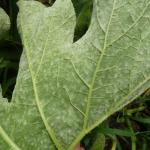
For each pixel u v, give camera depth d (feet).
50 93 0.67
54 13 0.69
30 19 0.71
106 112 0.66
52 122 0.66
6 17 0.80
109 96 0.66
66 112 0.66
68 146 0.66
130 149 0.96
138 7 0.64
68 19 0.69
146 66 0.64
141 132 0.93
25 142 0.66
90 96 0.66
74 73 0.66
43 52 0.68
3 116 0.67
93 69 0.66
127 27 0.65
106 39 0.65
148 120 0.95
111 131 0.89
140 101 0.98
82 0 0.93
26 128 0.67
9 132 0.66
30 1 0.72
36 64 0.68
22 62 0.69
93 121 0.66
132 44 0.65
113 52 0.65
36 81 0.67
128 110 0.98
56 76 0.67
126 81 0.65
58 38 0.68
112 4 0.65
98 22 0.66
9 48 0.92
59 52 0.67
